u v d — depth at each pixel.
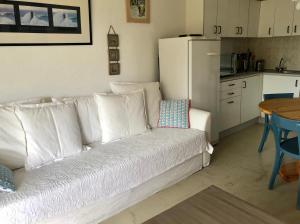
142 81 3.52
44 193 1.78
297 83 4.16
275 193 2.52
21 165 2.18
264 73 4.55
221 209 1.50
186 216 1.45
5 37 2.35
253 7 4.44
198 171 2.97
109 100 2.68
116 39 3.13
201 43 3.26
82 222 2.03
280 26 4.38
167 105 3.11
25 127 2.16
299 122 2.07
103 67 3.08
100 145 2.56
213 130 3.70
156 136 2.75
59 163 2.19
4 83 2.42
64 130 2.31
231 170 3.00
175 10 3.71
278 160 2.49
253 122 4.75
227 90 3.92
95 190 2.02
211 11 3.71
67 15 2.69
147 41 3.47
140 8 3.31
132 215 2.24
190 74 3.23
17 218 1.68
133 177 2.25
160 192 2.57
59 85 2.76
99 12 2.94
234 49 4.83
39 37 2.54
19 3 2.38
